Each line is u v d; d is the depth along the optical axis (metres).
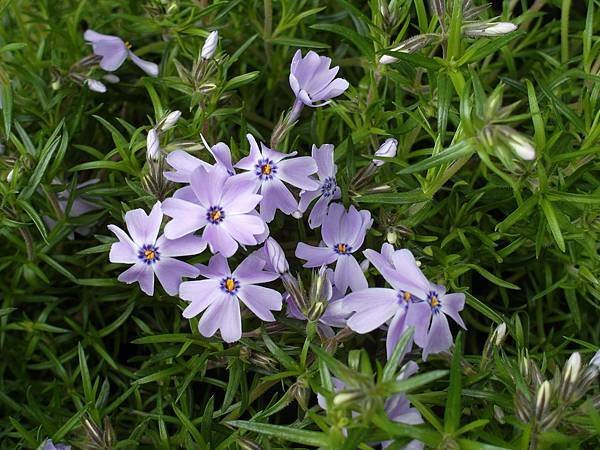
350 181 0.14
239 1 0.17
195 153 0.15
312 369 0.13
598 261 0.15
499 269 0.16
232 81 0.15
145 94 0.19
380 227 0.15
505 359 0.13
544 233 0.15
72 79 0.17
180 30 0.17
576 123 0.14
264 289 0.13
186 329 0.16
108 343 0.17
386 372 0.10
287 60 0.19
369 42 0.15
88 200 0.17
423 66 0.13
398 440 0.11
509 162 0.11
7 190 0.15
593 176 0.16
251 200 0.12
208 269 0.13
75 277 0.17
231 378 0.14
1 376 0.16
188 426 0.13
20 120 0.17
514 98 0.18
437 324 0.12
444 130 0.13
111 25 0.20
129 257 0.13
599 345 0.16
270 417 0.16
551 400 0.11
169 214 0.12
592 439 0.13
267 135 0.18
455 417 0.11
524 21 0.19
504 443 0.11
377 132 0.15
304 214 0.16
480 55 0.13
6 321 0.17
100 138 0.19
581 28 0.19
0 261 0.17
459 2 0.12
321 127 0.17
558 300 0.17
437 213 0.17
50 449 0.13
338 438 0.11
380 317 0.12
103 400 0.14
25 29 0.19
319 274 0.12
